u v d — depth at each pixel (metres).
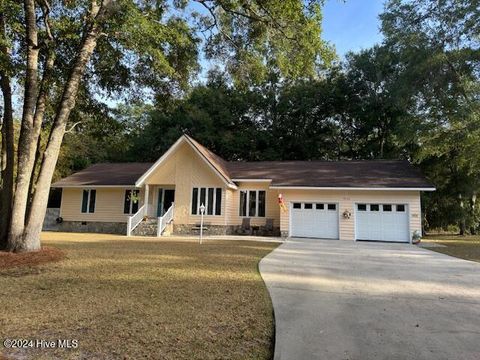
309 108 32.25
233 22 13.67
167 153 22.77
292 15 12.12
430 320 5.45
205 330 4.92
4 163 12.47
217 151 34.00
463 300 6.57
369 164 23.09
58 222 25.88
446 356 4.20
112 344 4.41
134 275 8.17
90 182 25.41
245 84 14.71
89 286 7.14
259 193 22.62
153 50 10.83
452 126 22.25
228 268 9.33
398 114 29.48
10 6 9.94
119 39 11.04
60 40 12.31
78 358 4.05
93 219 25.33
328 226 20.34
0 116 13.47
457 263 10.91
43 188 10.59
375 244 17.20
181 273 8.50
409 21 22.55
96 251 11.90
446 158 25.77
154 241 16.53
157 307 5.83
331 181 20.75
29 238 10.22
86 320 5.20
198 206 22.52
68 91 11.12
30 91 10.80
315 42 12.60
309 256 12.06
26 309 5.67
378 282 8.05
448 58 21.41
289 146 33.41
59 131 11.00
